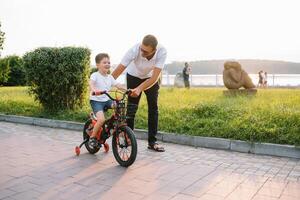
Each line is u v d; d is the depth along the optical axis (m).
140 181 4.82
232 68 14.01
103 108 6.04
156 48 5.90
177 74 24.25
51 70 10.07
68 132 8.42
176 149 6.78
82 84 10.39
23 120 9.81
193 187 4.61
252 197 4.28
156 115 6.61
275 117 7.66
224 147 6.82
